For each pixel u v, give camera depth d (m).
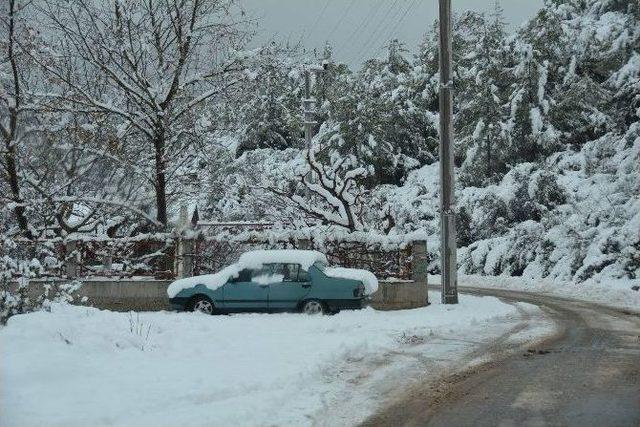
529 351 10.48
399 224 40.34
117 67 20.19
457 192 40.78
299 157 46.06
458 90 50.25
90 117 20.03
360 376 8.63
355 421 6.52
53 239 17.36
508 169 42.81
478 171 43.41
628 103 34.03
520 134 41.50
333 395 7.56
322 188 22.08
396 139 49.06
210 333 11.44
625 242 26.27
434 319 14.23
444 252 18.39
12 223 19.31
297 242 18.06
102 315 12.05
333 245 18.06
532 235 31.91
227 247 17.95
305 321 13.55
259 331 11.99
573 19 44.41
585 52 41.69
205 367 8.48
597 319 14.88
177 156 20.61
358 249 18.02
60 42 19.81
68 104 19.80
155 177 20.31
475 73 45.62
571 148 40.50
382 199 35.19
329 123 51.28
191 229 18.25
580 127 41.03
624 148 32.56
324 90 55.00
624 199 29.55
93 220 20.48
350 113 46.84
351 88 50.84
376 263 17.95
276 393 7.37
